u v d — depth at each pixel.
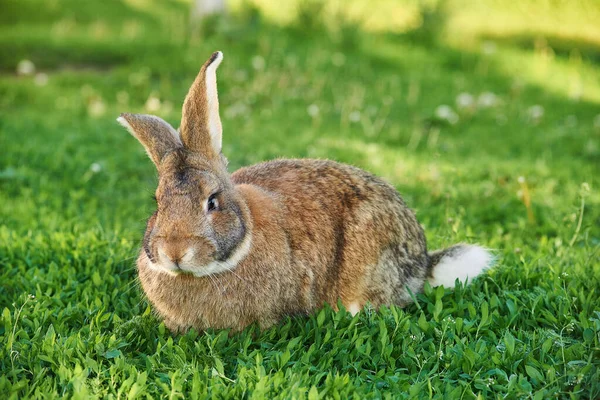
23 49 19.73
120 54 19.89
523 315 6.18
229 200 5.49
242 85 17.62
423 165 11.83
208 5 22.59
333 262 6.29
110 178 10.70
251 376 5.18
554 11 29.58
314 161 6.82
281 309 5.96
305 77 18.30
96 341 5.62
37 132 13.01
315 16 23.69
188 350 5.68
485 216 9.48
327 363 5.43
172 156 5.52
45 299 6.41
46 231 8.21
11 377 5.20
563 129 15.18
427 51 22.45
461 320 5.84
